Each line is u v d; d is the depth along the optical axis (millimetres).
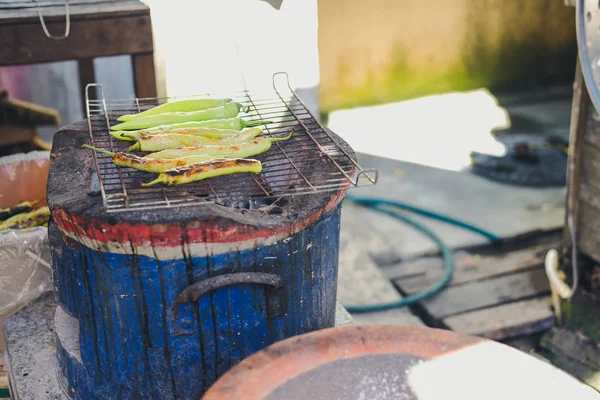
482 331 3461
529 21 6480
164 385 2061
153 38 3445
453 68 6445
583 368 3195
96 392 2150
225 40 3785
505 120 6051
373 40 6070
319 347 1747
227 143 2178
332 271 2215
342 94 6176
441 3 6133
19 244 2596
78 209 1849
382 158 5375
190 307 1944
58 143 2309
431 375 1680
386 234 4344
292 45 3900
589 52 2152
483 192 4832
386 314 3631
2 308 2686
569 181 3420
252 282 1927
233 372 1659
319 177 2080
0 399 2842
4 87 5430
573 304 3504
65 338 2279
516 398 1602
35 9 3254
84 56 3320
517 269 3992
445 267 4031
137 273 1894
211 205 1875
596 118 3227
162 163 2006
